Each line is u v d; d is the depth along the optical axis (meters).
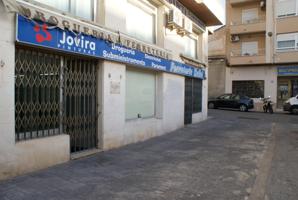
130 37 8.86
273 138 11.12
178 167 6.72
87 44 7.09
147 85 10.88
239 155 8.10
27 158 5.75
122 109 8.71
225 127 14.12
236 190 5.32
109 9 8.07
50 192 4.91
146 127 10.27
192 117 15.34
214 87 30.97
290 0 26.81
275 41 27.36
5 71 5.29
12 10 5.19
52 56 6.61
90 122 7.77
